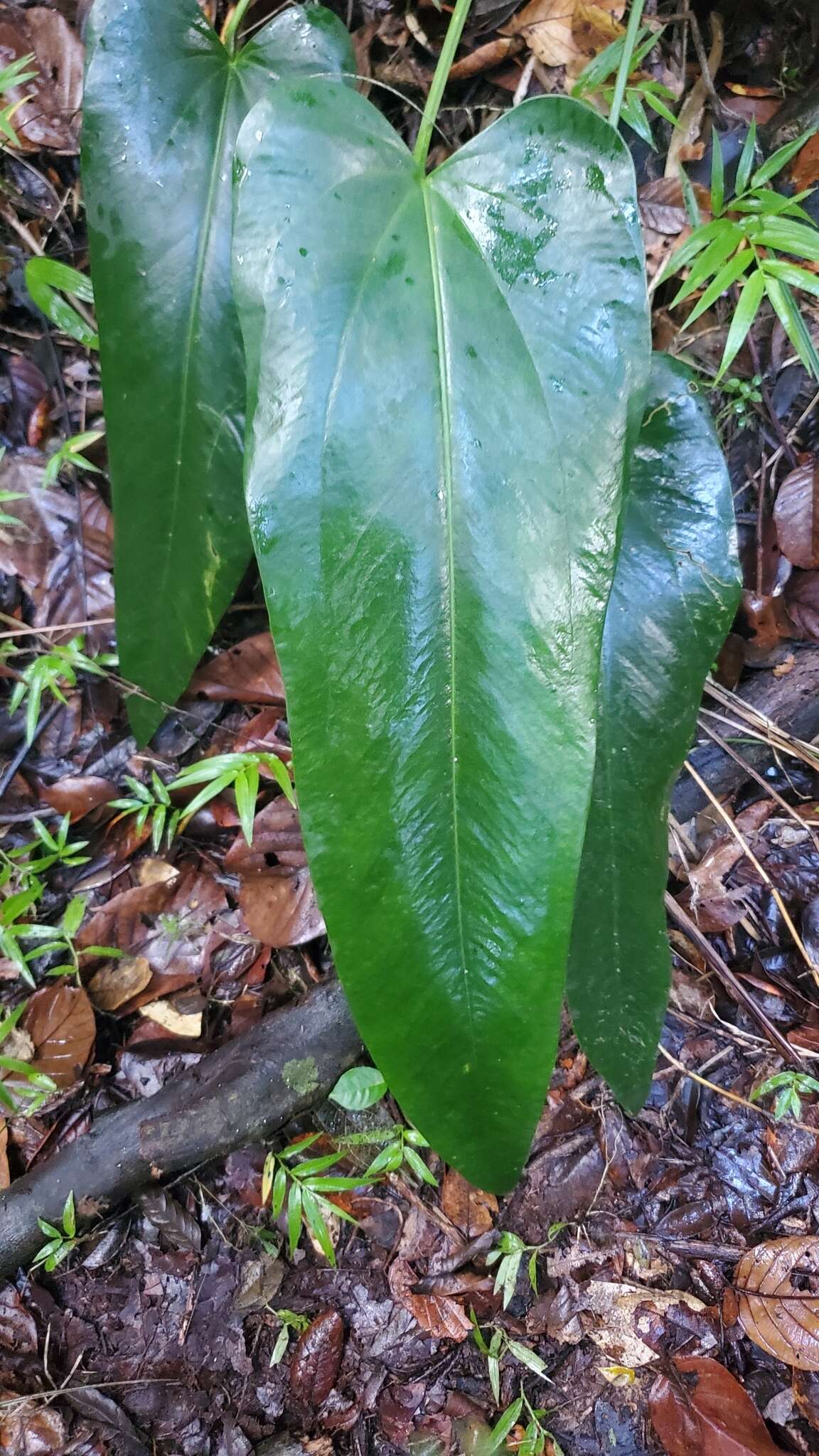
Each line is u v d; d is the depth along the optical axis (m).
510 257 0.33
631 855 0.47
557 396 0.33
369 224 0.33
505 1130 0.38
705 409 0.45
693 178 0.56
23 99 0.49
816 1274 0.52
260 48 0.42
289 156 0.32
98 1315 0.49
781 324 0.57
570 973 0.48
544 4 0.51
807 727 0.61
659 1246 0.53
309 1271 0.51
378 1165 0.50
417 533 0.33
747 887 0.61
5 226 0.54
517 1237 0.52
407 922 0.35
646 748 0.46
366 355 0.33
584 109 0.32
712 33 0.54
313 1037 0.52
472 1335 0.50
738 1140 0.56
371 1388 0.49
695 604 0.46
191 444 0.46
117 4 0.39
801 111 0.54
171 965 0.55
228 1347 0.49
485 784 0.34
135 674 0.51
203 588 0.50
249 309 0.32
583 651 0.33
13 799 0.56
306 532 0.33
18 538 0.56
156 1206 0.50
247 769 0.49
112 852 0.56
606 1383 0.50
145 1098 0.51
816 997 0.59
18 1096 0.51
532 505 0.33
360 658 0.33
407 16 0.52
